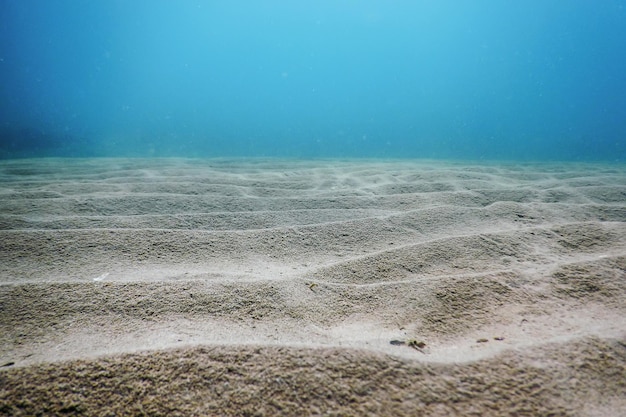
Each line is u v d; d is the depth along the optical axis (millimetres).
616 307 1369
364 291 1597
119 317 1331
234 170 5723
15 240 2027
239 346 1077
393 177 4715
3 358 1087
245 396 898
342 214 2928
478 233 2236
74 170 5438
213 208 3072
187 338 1188
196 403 877
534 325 1266
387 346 1170
